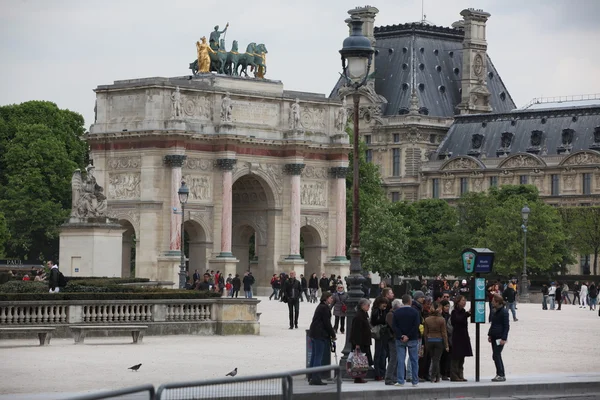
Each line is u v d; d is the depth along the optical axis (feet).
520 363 292.61
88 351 297.94
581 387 246.47
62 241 494.18
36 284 387.34
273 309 527.40
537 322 465.06
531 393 240.32
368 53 258.37
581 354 318.45
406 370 246.27
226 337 351.05
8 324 319.68
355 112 259.80
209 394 142.20
